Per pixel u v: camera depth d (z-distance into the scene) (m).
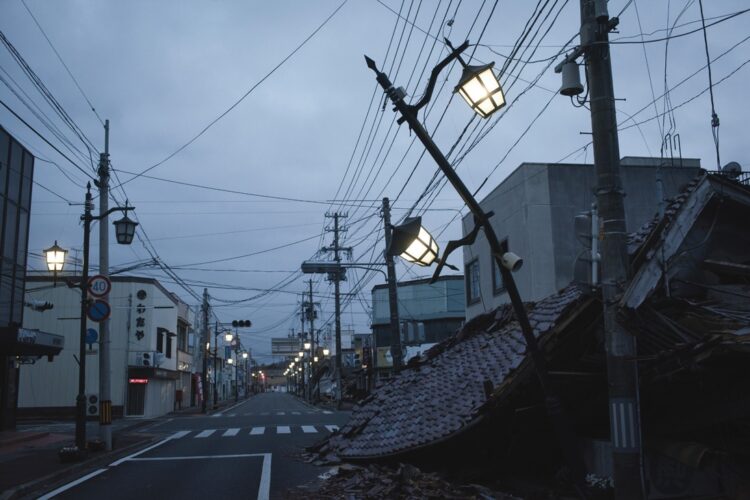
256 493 10.10
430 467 11.16
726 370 7.38
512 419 10.32
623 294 6.30
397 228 7.38
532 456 10.84
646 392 8.80
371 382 42.00
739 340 6.46
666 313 8.05
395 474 10.05
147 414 40.00
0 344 19.55
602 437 10.37
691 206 8.56
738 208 9.22
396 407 13.44
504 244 19.69
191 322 63.88
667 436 8.68
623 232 6.39
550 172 18.36
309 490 10.12
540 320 10.31
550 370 9.84
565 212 18.12
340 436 14.62
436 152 7.39
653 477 8.27
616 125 6.52
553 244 17.83
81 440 15.25
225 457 15.30
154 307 41.12
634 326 7.07
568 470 9.38
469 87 6.98
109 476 12.60
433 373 13.64
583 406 10.35
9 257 21.45
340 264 24.36
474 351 12.95
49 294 38.88
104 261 17.75
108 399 17.36
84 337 15.94
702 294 8.88
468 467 10.88
